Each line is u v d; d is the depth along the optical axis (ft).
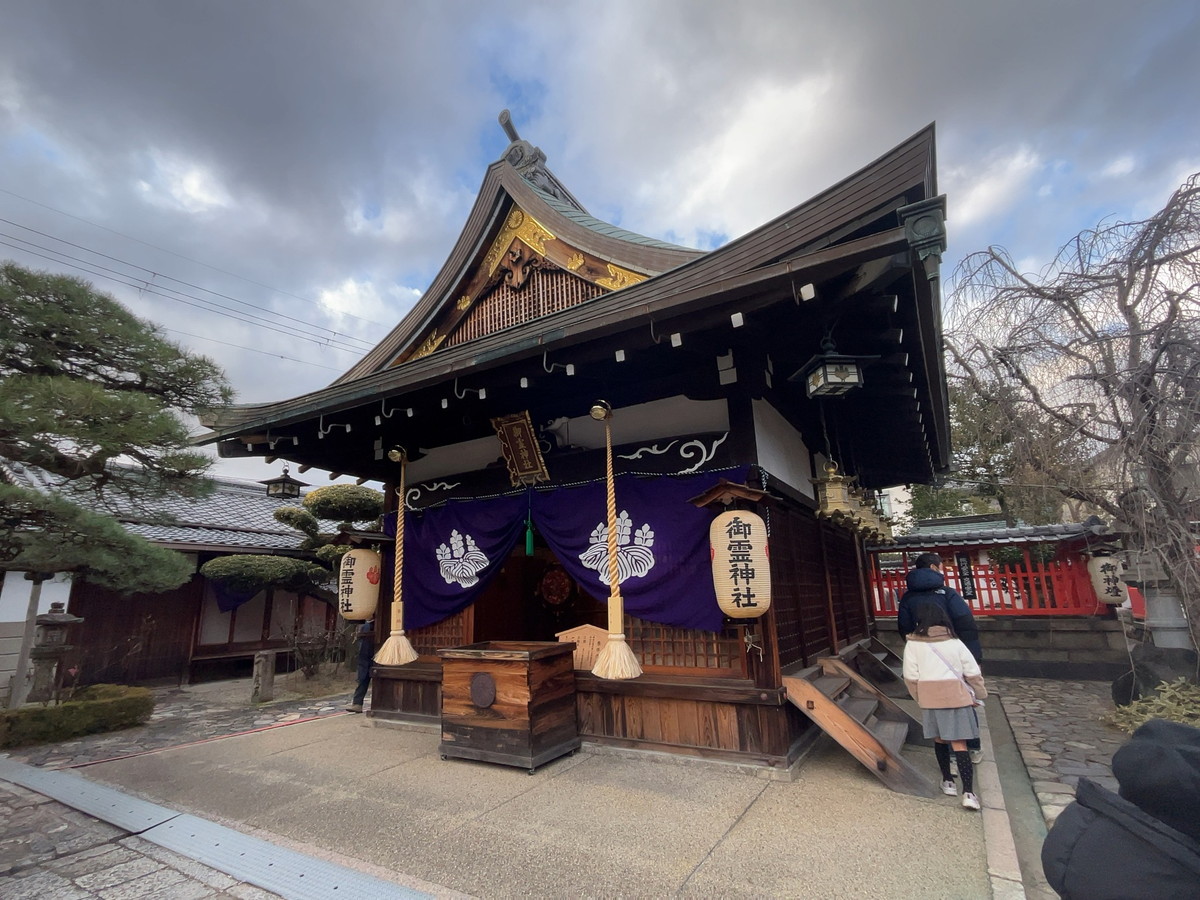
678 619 16.10
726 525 14.51
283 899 9.84
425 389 18.30
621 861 10.59
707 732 15.62
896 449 28.32
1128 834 4.76
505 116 25.53
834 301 12.83
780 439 19.33
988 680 32.55
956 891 9.37
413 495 23.89
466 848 11.28
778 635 15.84
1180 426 18.16
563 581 27.96
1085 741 19.53
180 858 11.50
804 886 9.61
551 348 15.23
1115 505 21.22
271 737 21.07
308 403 20.35
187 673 39.68
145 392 22.27
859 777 14.53
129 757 19.17
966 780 12.62
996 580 35.76
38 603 31.96
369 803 13.84
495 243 24.59
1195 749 4.60
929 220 10.20
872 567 39.45
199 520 44.73
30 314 19.62
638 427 18.35
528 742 15.53
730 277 12.34
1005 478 28.84
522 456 19.69
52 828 13.24
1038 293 20.90
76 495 20.71
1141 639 27.14
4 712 22.74
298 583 40.65
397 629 20.59
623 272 20.76
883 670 25.13
